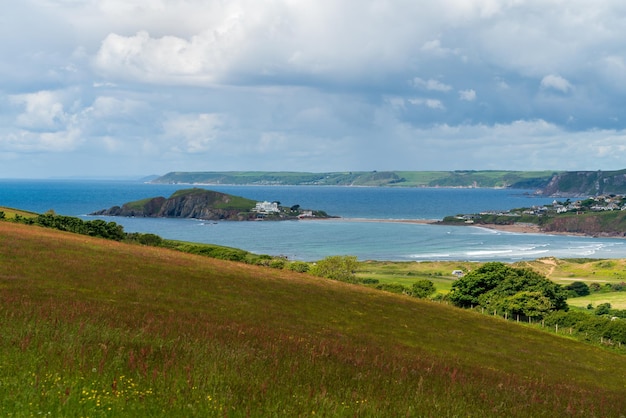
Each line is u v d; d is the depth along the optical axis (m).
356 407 18.22
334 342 37.47
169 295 46.84
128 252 67.50
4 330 21.97
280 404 17.28
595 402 30.11
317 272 111.81
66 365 17.94
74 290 41.22
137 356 20.80
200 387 17.59
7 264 47.81
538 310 86.50
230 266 73.06
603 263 199.50
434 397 21.28
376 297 69.12
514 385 30.81
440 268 186.25
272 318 45.66
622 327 74.31
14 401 14.20
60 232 79.12
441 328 57.75
